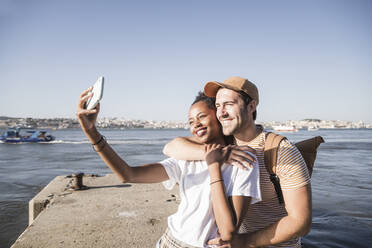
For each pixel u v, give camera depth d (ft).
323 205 27.12
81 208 16.03
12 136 153.58
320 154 88.94
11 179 45.11
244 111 5.69
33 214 17.35
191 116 5.97
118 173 5.38
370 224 20.59
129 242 11.57
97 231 12.68
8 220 23.79
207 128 5.87
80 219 14.24
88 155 87.97
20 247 11.06
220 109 5.76
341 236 18.01
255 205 5.64
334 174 48.16
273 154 5.44
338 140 198.90
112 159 5.32
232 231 4.40
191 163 5.54
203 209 4.96
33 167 60.34
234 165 4.85
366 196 31.14
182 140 6.04
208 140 5.97
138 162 69.77
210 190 5.04
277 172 5.37
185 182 5.37
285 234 4.83
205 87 5.89
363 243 16.78
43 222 13.78
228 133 5.72
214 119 5.94
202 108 5.86
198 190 5.15
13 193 34.76
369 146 129.49
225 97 5.67
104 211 15.49
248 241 5.02
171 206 16.46
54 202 17.13
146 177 5.68
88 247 11.09
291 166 5.16
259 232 5.07
